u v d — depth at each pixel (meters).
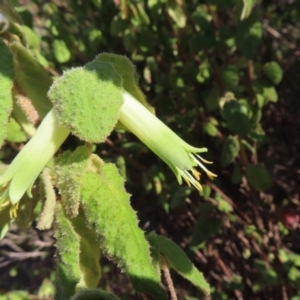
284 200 0.25
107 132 0.08
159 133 0.09
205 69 0.22
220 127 0.24
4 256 0.34
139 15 0.21
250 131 0.19
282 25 0.27
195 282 0.11
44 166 0.09
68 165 0.09
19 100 0.11
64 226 0.09
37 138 0.09
